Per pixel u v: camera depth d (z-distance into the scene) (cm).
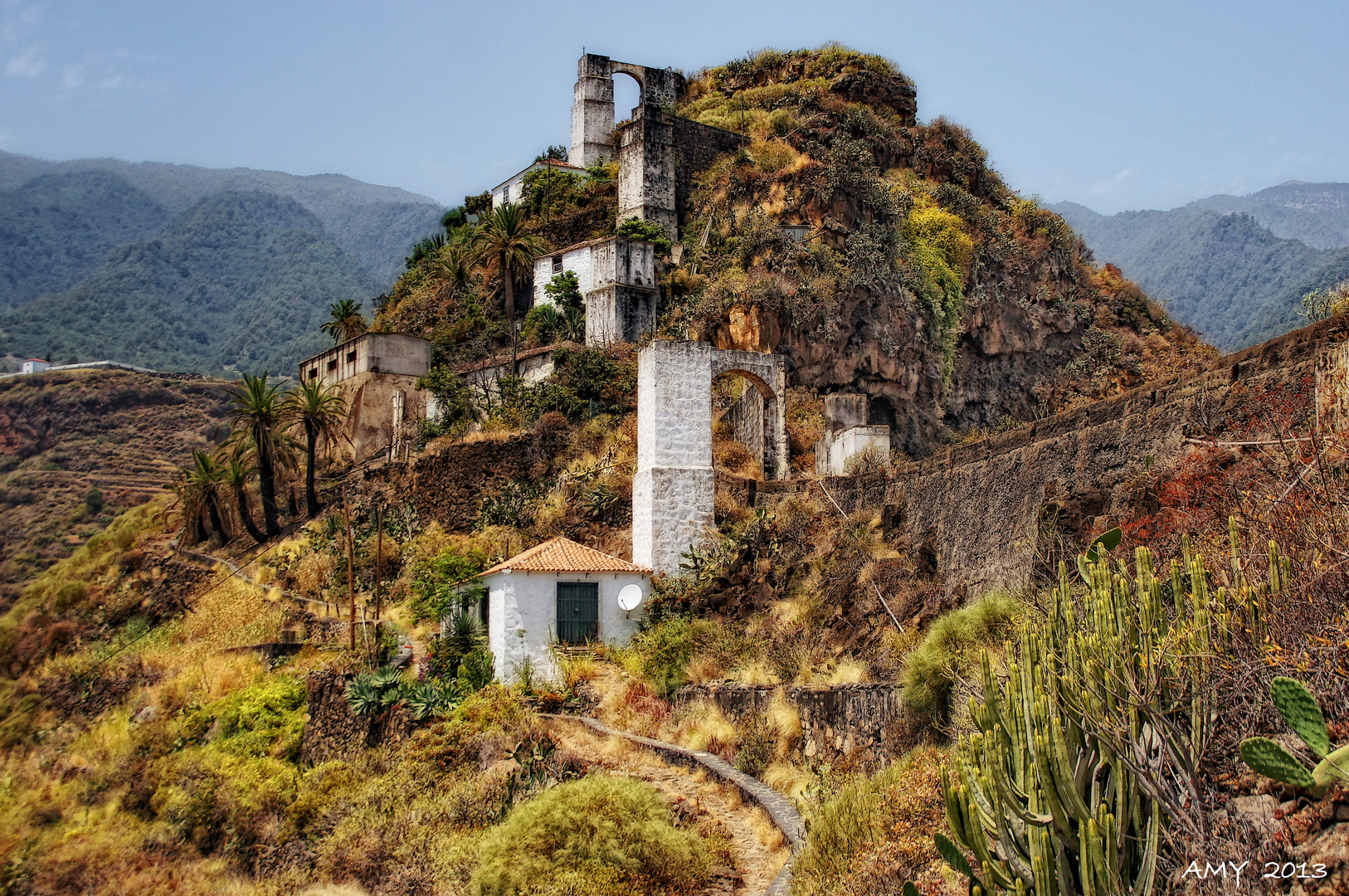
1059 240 6116
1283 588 956
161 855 2873
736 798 1966
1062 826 920
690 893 1631
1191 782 897
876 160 6062
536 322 5503
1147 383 1780
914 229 5506
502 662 3033
